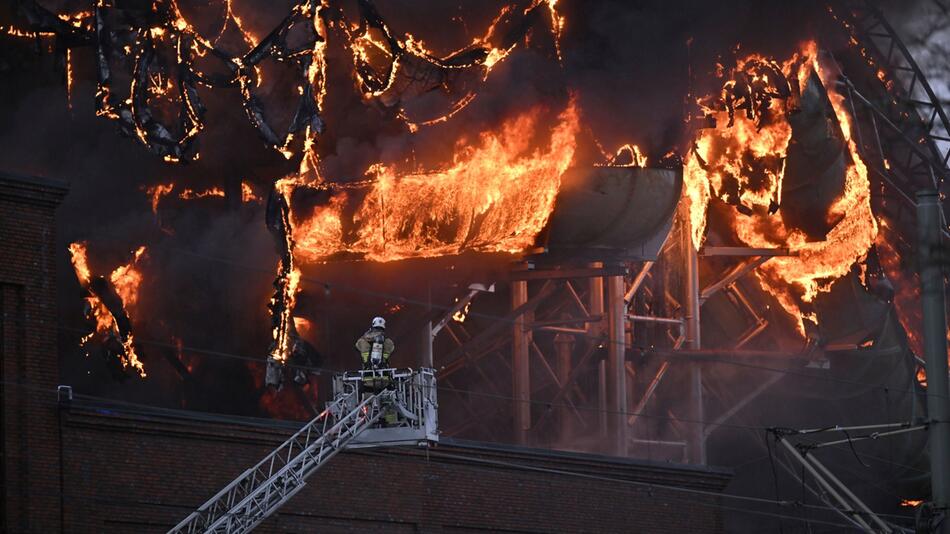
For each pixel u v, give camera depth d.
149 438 61.44
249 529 56.91
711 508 82.06
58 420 59.28
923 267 61.88
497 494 73.88
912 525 116.00
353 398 58.91
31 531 57.59
